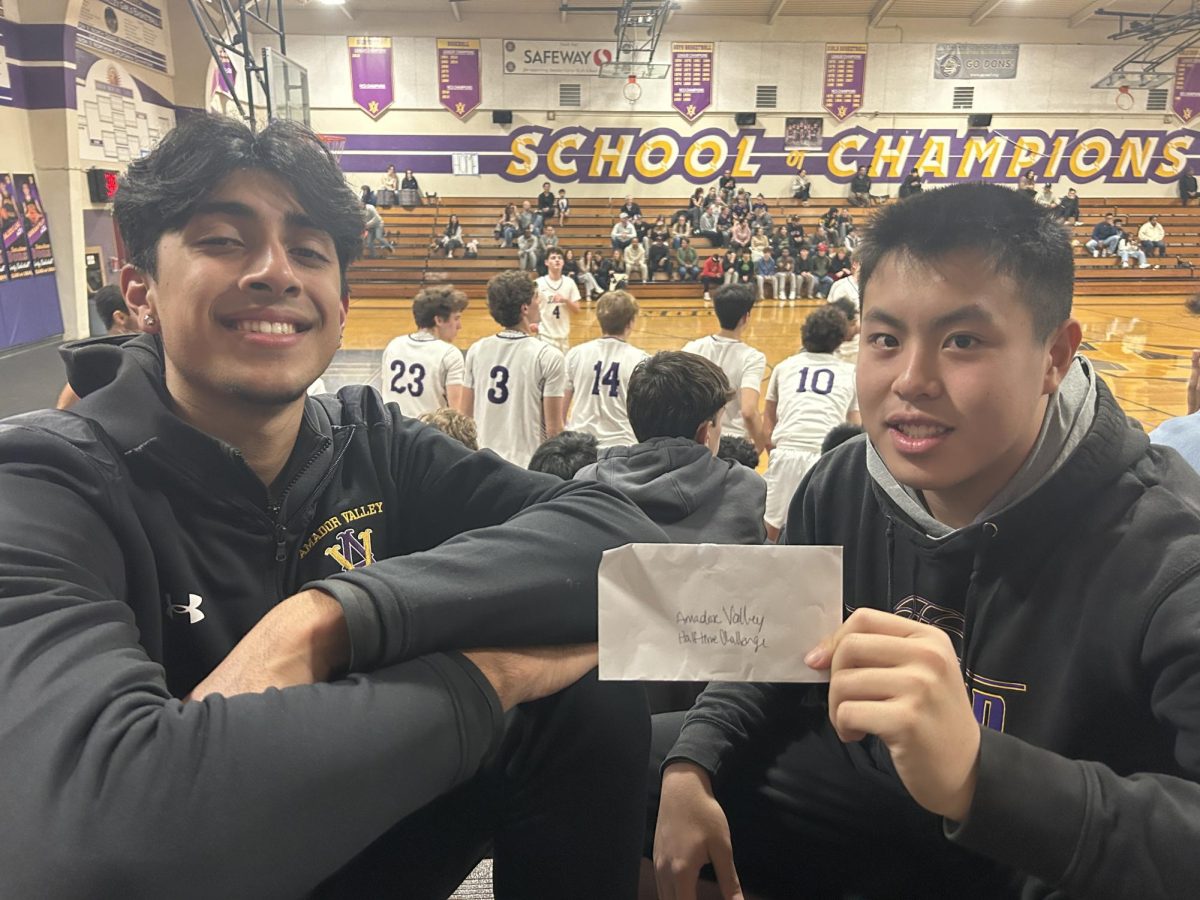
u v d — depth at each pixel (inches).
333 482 35.1
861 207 633.0
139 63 390.0
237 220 28.9
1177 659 27.2
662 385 69.7
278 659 23.2
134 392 29.5
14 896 17.4
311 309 30.5
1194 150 637.3
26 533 23.8
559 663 27.2
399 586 24.4
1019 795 23.1
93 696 19.7
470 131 620.4
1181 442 54.5
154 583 28.1
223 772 19.1
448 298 155.7
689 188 639.8
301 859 19.7
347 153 618.2
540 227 593.6
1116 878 23.3
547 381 153.6
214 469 30.0
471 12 597.3
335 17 591.8
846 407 152.9
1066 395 31.4
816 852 39.0
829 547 24.0
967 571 34.1
